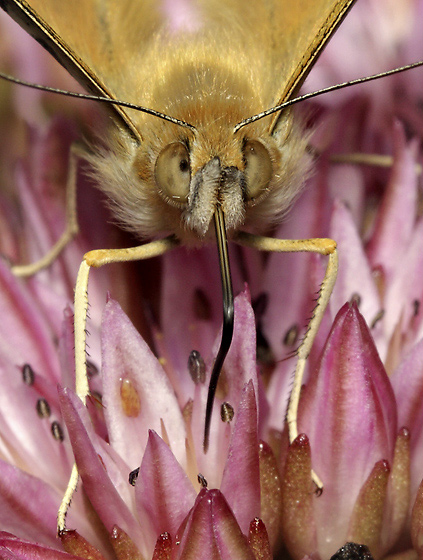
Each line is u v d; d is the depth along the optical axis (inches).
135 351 2.6
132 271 2.9
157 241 2.8
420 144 3.2
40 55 3.5
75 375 2.6
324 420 2.6
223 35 2.7
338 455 2.6
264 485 2.6
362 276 2.9
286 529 2.6
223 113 2.6
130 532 2.6
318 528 2.6
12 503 2.6
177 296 2.9
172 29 2.8
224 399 2.6
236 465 2.5
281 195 2.7
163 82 2.7
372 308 2.8
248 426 2.5
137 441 2.6
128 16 2.7
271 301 2.9
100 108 2.8
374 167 3.1
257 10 2.7
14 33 3.5
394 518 2.6
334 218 2.9
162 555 2.5
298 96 2.8
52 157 3.0
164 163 2.6
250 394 2.5
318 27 2.7
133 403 2.6
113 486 2.5
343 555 2.6
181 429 2.6
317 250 2.7
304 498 2.6
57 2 2.7
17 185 3.1
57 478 2.7
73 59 2.7
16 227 3.1
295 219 2.9
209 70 2.7
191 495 2.5
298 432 2.6
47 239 3.0
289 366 2.8
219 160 2.6
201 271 2.9
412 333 2.8
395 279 2.9
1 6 2.7
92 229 3.0
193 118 2.6
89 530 2.6
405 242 2.9
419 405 2.6
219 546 2.5
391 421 2.6
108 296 2.6
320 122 3.1
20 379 2.7
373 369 2.6
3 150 3.4
